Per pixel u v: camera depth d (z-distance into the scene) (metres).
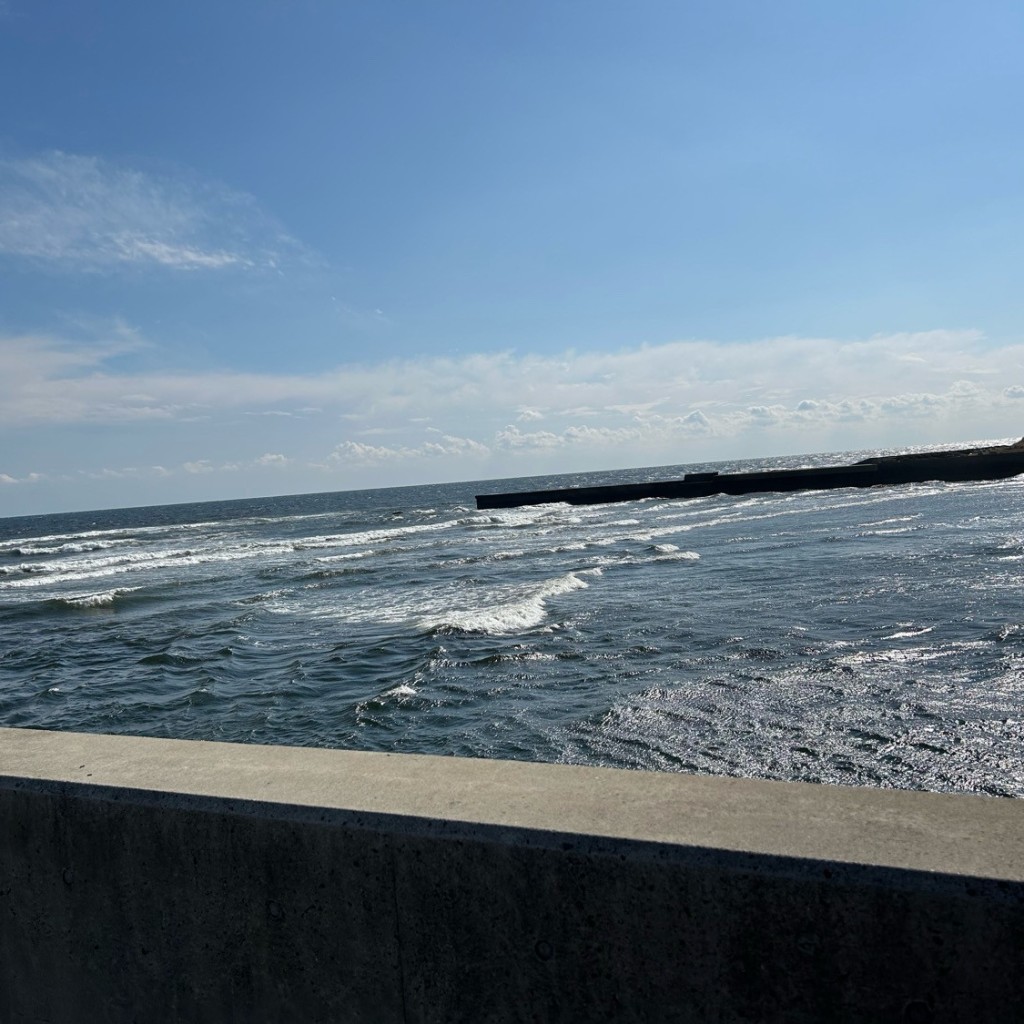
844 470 51.69
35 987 1.70
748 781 1.48
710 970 1.22
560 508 54.66
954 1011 1.11
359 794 1.50
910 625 11.75
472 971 1.36
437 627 13.79
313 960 1.46
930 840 1.21
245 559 31.92
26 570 32.56
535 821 1.34
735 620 13.05
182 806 1.55
